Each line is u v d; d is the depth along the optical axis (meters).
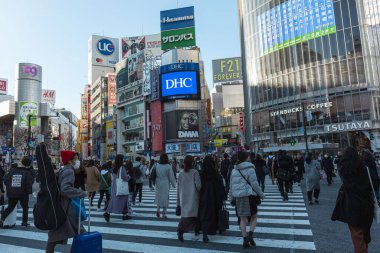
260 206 11.30
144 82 67.62
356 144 41.69
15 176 8.65
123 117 77.56
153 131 63.31
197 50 62.97
